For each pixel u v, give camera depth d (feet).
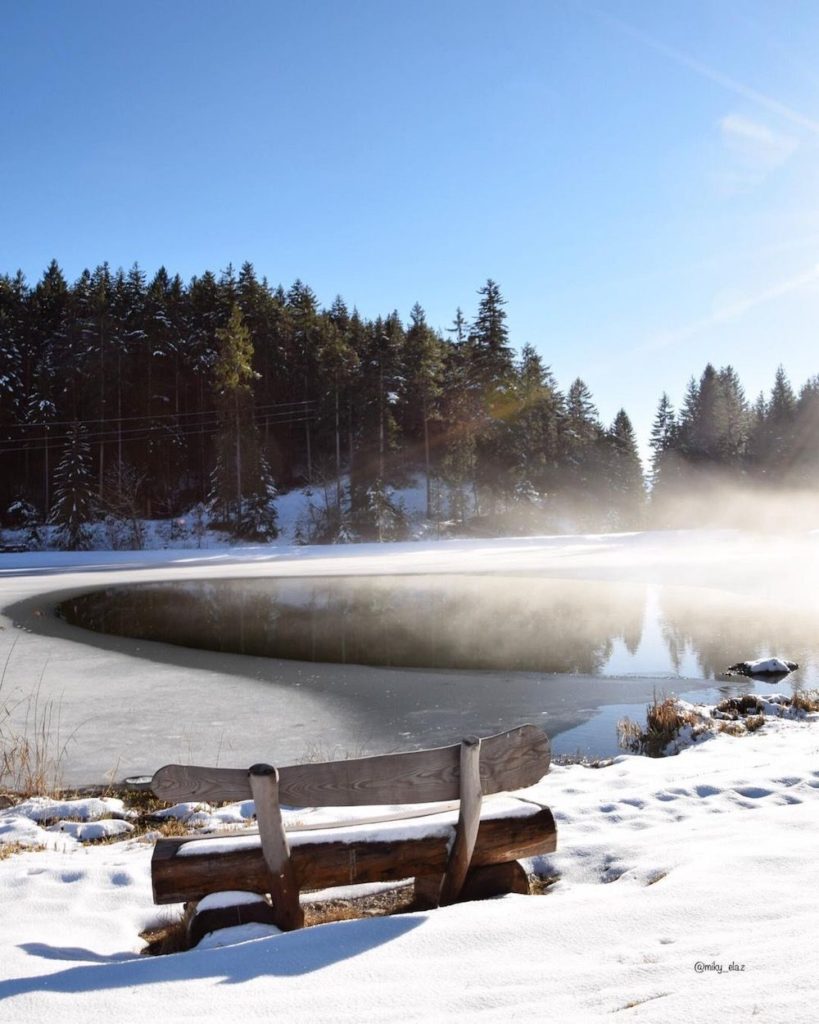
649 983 7.98
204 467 191.21
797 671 43.70
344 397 183.52
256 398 202.28
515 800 13.57
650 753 28.40
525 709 35.88
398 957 9.33
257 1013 8.05
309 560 121.90
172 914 12.93
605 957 8.87
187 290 229.25
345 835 11.98
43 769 26.78
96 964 10.13
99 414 178.29
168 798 11.38
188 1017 8.09
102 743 30.73
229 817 20.79
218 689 40.04
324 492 192.34
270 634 57.52
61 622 63.77
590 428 250.98
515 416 188.75
